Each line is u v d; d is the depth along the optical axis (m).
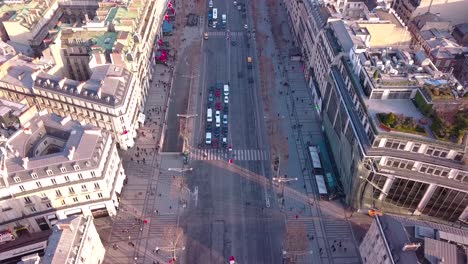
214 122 176.38
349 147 140.50
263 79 199.25
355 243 131.88
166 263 125.00
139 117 171.62
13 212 124.06
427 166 123.62
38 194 123.00
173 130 173.25
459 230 107.94
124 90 155.00
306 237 129.62
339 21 177.62
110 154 134.00
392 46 180.88
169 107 184.12
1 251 126.75
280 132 171.75
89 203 131.00
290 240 127.06
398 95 134.50
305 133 172.00
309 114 182.25
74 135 132.00
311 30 194.75
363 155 126.75
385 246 105.31
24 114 138.12
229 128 173.75
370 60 142.88
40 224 131.25
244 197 145.75
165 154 161.38
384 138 122.94
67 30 184.00
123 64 164.12
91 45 175.00
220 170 155.62
